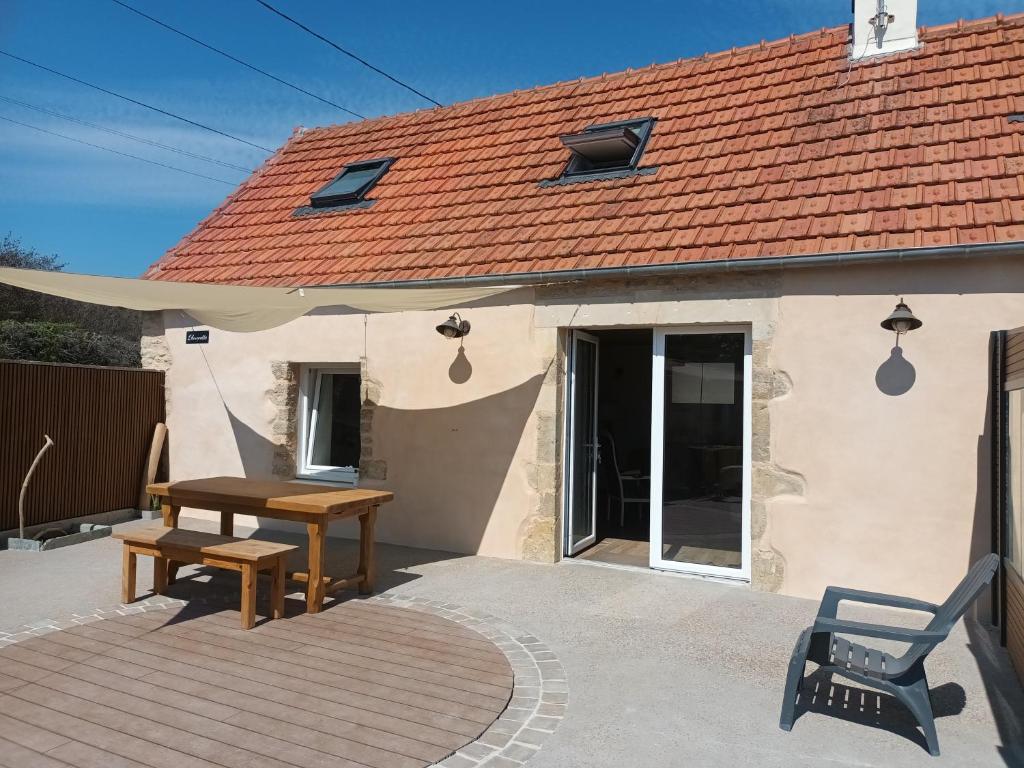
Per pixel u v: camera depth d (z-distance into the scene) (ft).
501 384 29.76
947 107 28.25
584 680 17.85
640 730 15.39
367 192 39.29
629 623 21.98
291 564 28.50
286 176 44.70
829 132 29.45
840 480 24.07
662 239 27.14
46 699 16.02
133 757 13.62
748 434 25.99
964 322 22.63
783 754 14.57
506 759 14.02
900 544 23.34
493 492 29.94
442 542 30.94
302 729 14.87
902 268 23.35
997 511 21.36
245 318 30.81
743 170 29.43
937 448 22.90
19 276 23.54
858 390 23.86
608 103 38.81
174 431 37.68
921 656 14.85
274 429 34.99
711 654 19.63
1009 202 22.85
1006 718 16.29
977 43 31.17
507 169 36.55
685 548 27.43
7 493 31.30
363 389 32.73
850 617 22.75
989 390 22.08
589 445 32.17
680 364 27.48
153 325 38.22
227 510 24.97
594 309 27.91
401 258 32.32
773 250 24.52
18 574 26.30
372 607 23.17
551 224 30.83
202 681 17.12
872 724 15.92
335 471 34.83
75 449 34.22
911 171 25.75
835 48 34.96
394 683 17.24
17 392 31.68
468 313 30.37
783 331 24.84
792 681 15.66
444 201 35.83
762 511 25.07
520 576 26.99
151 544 22.38
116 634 20.22
